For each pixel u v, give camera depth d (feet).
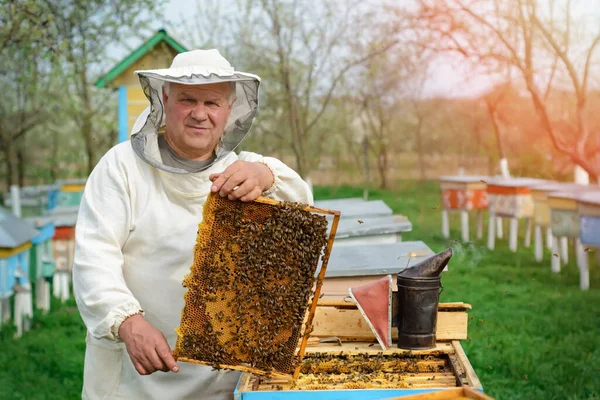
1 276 22.71
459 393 6.95
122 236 9.49
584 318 25.45
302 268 8.09
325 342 9.59
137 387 9.85
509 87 53.47
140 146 9.51
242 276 8.03
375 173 84.02
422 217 56.29
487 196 44.19
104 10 29.48
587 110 48.83
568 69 44.78
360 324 9.58
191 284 8.14
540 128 54.44
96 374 9.91
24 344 24.20
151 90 9.43
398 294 9.25
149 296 9.66
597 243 26.23
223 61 9.81
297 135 52.60
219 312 8.12
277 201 8.09
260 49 52.65
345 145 77.92
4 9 22.56
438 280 9.14
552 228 32.14
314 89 57.36
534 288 31.30
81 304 8.83
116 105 50.67
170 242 9.54
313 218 8.09
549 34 45.32
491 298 29.40
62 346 24.12
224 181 8.07
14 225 23.63
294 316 8.07
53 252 32.12
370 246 13.56
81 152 70.13
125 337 8.36
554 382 18.43
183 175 9.55
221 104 9.33
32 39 24.39
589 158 48.32
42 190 47.75
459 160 81.25
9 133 59.98
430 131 80.74
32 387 19.69
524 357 20.52
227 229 8.16
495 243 44.62
